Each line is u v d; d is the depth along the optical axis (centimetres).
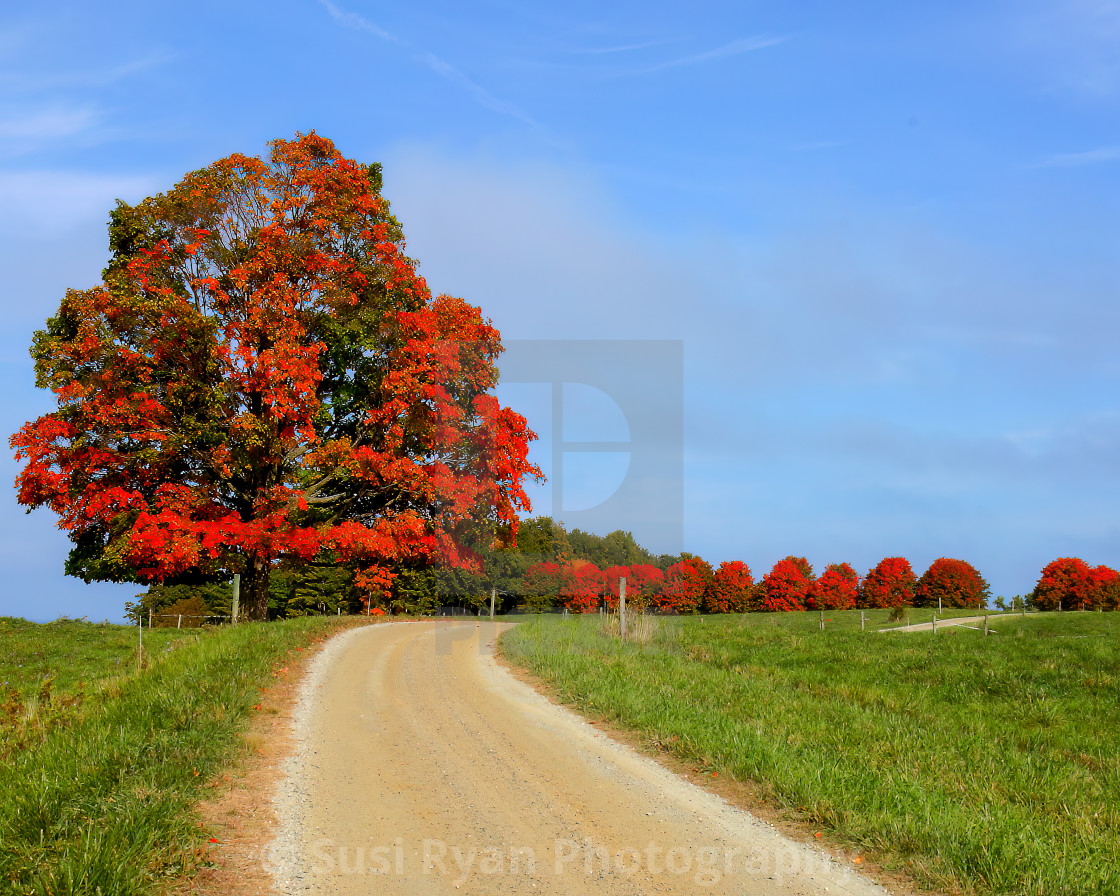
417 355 2516
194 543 2177
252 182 2541
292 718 1057
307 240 2469
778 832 677
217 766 801
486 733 1015
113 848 541
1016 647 1945
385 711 1130
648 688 1237
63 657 1827
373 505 2778
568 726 1056
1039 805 750
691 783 812
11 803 613
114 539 2253
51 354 2220
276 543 2311
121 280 2291
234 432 2267
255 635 1742
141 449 2223
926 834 629
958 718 1180
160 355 2297
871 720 1100
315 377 2388
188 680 1142
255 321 2333
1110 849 625
